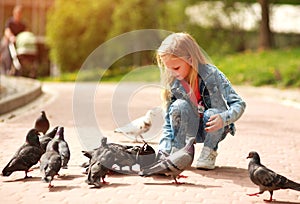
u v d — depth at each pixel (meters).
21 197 5.85
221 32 36.31
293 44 37.38
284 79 23.48
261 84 24.00
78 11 36.88
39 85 19.22
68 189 6.18
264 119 13.30
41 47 44.09
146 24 34.34
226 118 6.93
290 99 18.53
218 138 7.30
